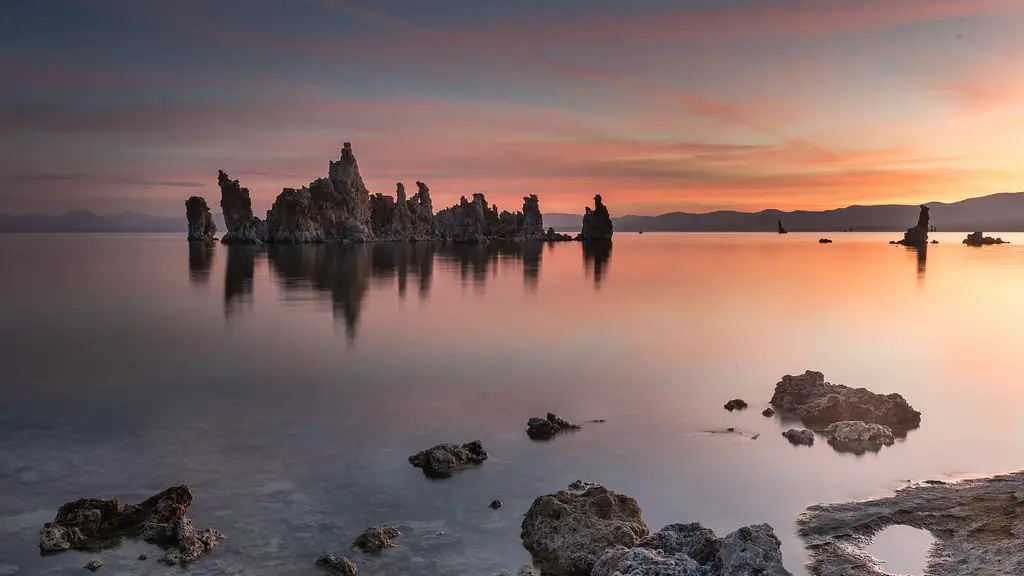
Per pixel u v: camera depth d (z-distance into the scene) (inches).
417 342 1244.5
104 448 670.5
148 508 525.7
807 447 683.4
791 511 535.8
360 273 2844.5
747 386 924.0
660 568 406.9
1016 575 398.9
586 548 463.2
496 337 1298.0
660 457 654.5
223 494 562.6
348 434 717.3
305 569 446.3
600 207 7623.0
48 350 1167.6
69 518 500.1
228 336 1306.6
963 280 2527.1
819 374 848.3
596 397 867.4
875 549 467.2
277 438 703.1
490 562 460.4
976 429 739.4
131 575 438.3
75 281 2445.9
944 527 491.5
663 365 1051.9
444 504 546.9
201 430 729.0
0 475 601.3
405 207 7313.0
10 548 472.1
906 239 6402.6
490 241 7534.5
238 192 6215.6
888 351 1163.3
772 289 2215.8
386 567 451.8
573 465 632.4
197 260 3720.5
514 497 561.3
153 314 1605.6
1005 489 548.7
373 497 558.6
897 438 709.3
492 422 762.8
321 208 6338.6
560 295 2031.3
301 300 1886.1
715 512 536.7
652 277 2696.9
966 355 1128.2
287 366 1039.6
